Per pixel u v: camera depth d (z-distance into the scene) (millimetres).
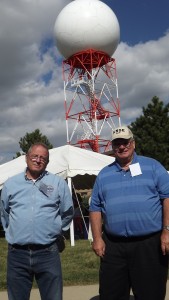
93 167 13148
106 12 35000
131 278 4133
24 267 4152
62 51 35188
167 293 6113
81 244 12586
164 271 4074
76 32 34031
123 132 4195
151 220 4070
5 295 6258
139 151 26172
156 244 4082
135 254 4090
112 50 35188
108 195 4230
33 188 4199
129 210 4094
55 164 13320
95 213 4406
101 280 4238
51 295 4141
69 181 12805
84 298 6023
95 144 32656
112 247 4191
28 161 4234
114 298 4176
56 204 4234
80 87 33625
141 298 4062
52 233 4164
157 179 4145
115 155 4285
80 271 7773
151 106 27469
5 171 14422
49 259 4156
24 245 4109
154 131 26578
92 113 33281
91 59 33688
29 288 4230
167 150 26594
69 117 33000
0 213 4398
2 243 13898
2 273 7922
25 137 30219
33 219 4113
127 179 4188
